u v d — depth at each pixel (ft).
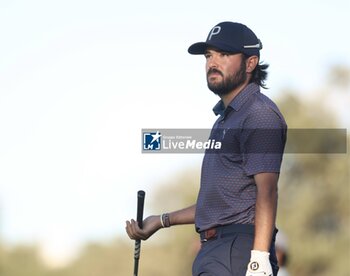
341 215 346.13
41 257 428.97
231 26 61.87
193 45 61.98
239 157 59.98
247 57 61.82
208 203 60.70
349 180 347.36
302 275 337.31
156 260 352.49
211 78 61.77
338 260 336.90
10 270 417.49
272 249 59.93
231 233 59.52
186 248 351.25
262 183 58.75
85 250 451.12
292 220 344.69
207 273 59.41
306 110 357.61
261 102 60.39
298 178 354.95
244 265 58.85
